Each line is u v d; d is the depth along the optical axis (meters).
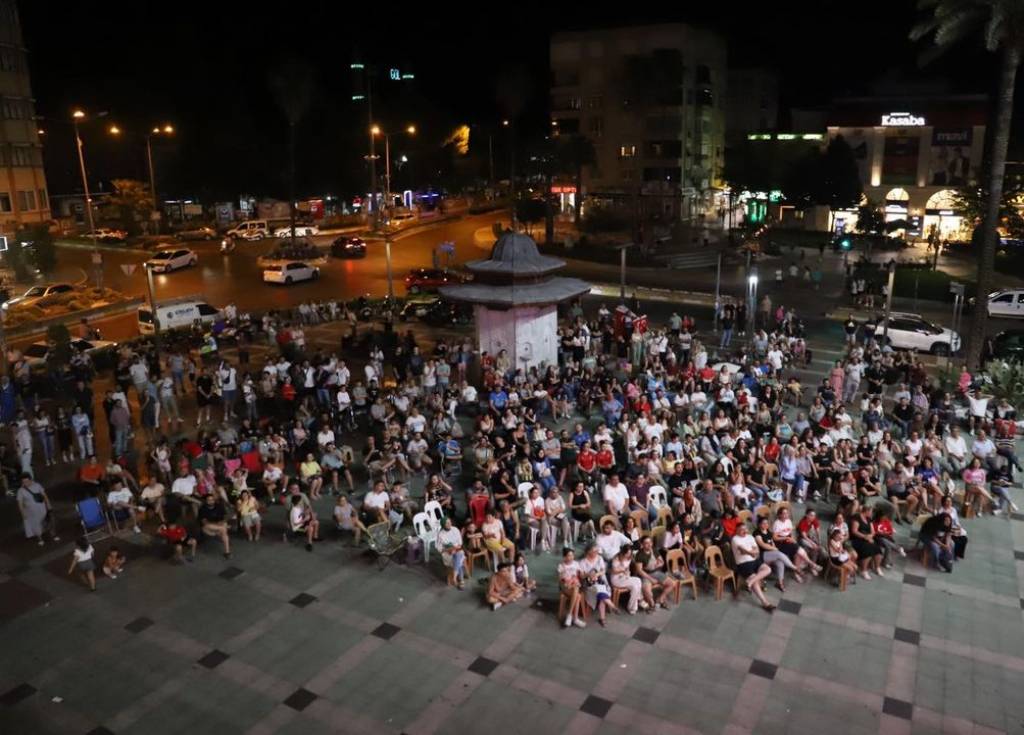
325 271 54.78
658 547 16.62
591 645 13.85
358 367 32.22
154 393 24.47
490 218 86.69
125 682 13.02
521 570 15.44
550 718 12.08
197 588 15.82
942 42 27.00
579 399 26.02
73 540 17.84
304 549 17.30
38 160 63.81
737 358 28.52
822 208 71.62
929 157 66.69
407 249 64.56
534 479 18.77
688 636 14.11
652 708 12.28
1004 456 20.28
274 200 87.69
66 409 24.36
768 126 98.50
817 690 12.70
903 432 23.22
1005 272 51.72
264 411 26.33
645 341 31.50
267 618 14.77
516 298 27.59
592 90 83.31
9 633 14.38
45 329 40.06
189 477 18.61
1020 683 12.91
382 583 15.93
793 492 19.62
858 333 36.78
